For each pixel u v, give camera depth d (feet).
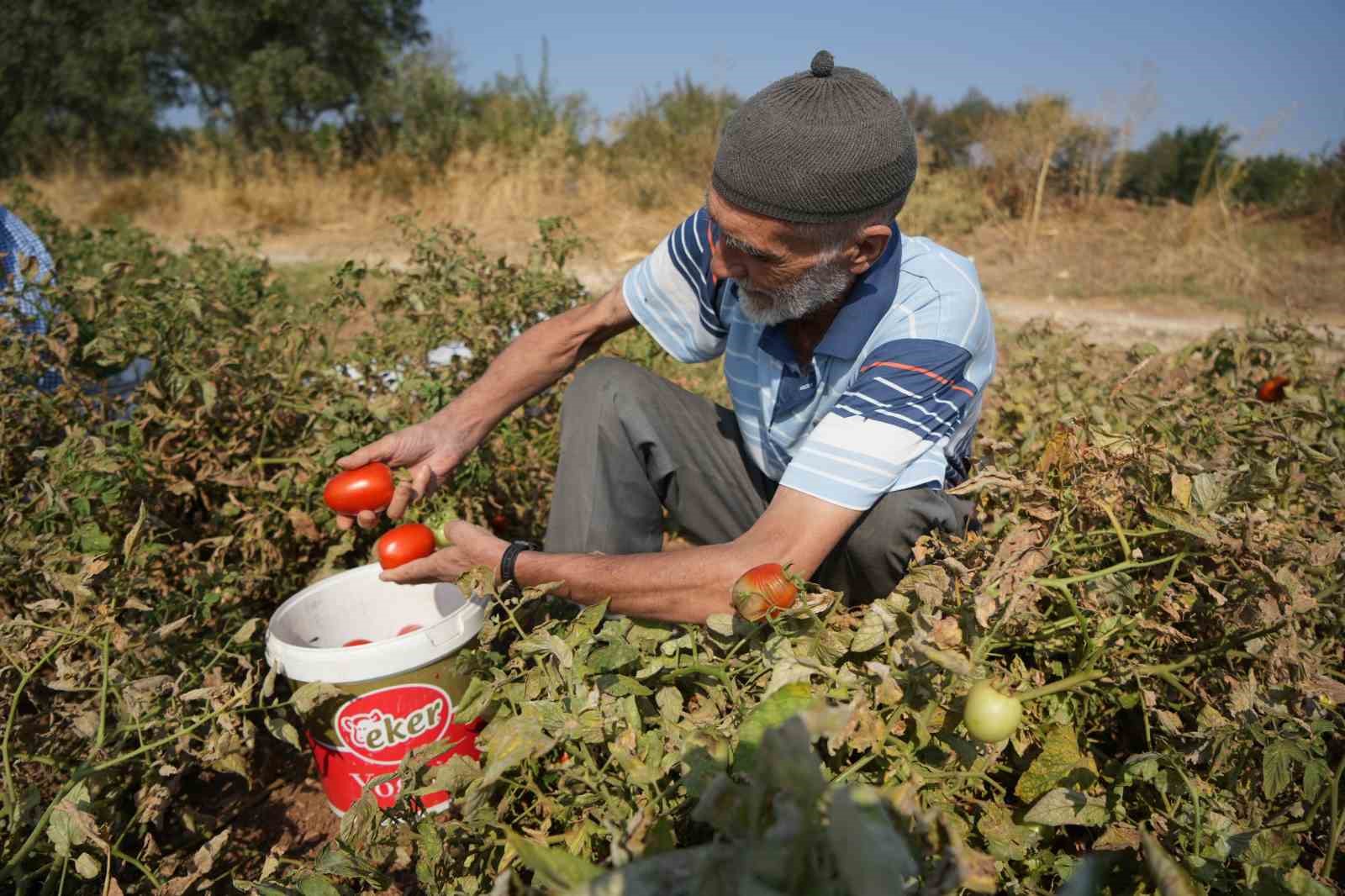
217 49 79.61
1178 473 6.10
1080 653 6.11
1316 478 8.20
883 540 6.84
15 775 6.84
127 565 7.11
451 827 5.54
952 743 5.29
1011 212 47.47
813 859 3.51
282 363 10.50
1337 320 28.17
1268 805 5.84
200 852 6.04
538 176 49.70
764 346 7.50
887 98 6.33
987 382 7.41
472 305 11.46
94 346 9.18
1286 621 5.81
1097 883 4.90
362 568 8.29
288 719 8.57
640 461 8.16
